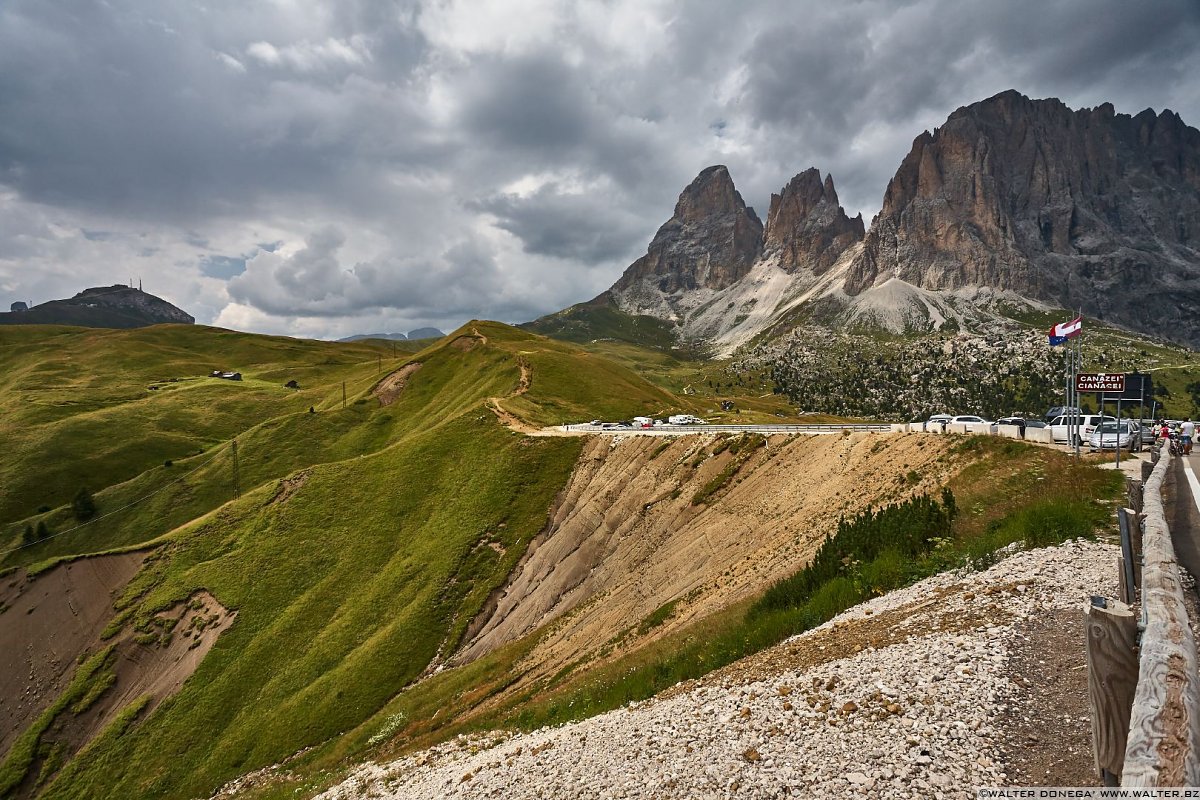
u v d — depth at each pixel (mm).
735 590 34031
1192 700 4727
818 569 25078
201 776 56406
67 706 72062
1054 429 48250
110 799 58281
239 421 192500
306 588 79188
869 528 25625
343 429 144500
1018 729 9164
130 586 86875
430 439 99688
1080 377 40656
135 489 135000
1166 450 40531
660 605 42594
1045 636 12062
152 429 178625
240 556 86000
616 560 58031
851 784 8938
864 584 21766
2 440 163750
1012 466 31438
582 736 17578
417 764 28531
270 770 54125
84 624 83688
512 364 139125
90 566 91000
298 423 144875
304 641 70562
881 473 39844
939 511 24969
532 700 33812
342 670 62281
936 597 16844
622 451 74875
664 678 23031
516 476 81125
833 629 17828
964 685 10812
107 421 178250
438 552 74625
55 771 66375
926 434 41969
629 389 133625
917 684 11375
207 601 80188
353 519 88125
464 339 172250
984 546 20375
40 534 123250
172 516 123625
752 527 45375
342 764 45219
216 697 65750
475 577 69688
